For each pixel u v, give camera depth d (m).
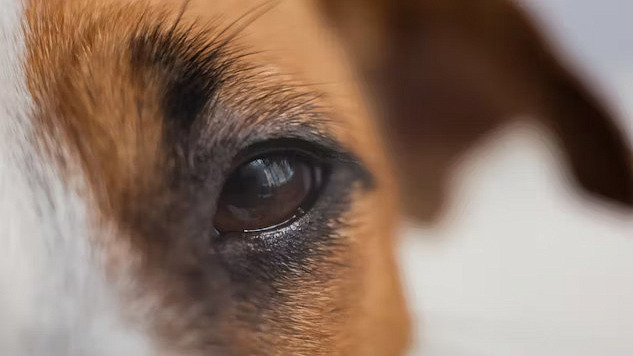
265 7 0.27
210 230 0.26
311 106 0.26
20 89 0.25
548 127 0.33
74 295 0.24
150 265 0.25
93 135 0.25
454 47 0.34
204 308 0.25
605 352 0.40
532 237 0.45
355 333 0.28
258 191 0.26
